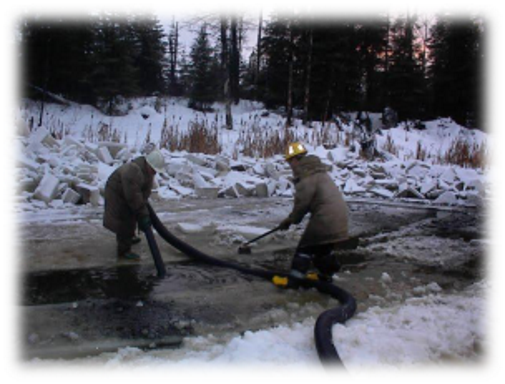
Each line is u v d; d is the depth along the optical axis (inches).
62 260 190.7
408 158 666.8
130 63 952.3
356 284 173.2
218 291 160.9
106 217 190.1
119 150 425.1
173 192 385.4
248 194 412.2
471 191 463.5
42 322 129.3
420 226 300.0
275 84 1123.9
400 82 1189.1
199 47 1056.2
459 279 182.9
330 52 1044.5
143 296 153.2
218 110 1094.4
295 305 146.5
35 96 828.0
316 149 560.4
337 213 160.6
